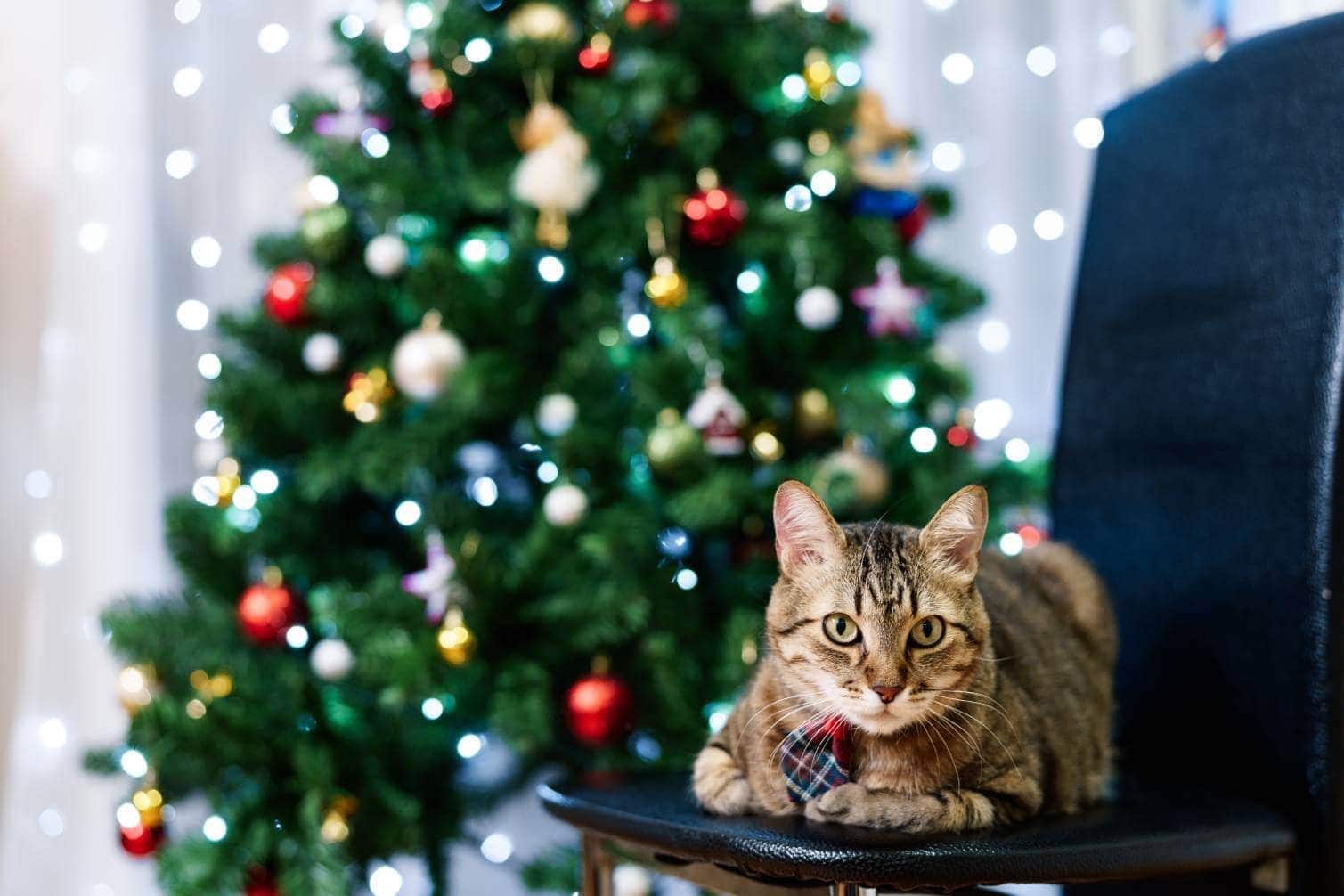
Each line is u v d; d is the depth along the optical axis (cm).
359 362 219
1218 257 142
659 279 198
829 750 115
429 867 221
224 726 193
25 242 242
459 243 216
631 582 195
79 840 236
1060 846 103
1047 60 299
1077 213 300
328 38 238
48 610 237
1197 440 142
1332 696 124
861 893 100
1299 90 137
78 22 241
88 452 240
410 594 196
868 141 221
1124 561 152
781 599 121
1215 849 111
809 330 215
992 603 136
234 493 209
